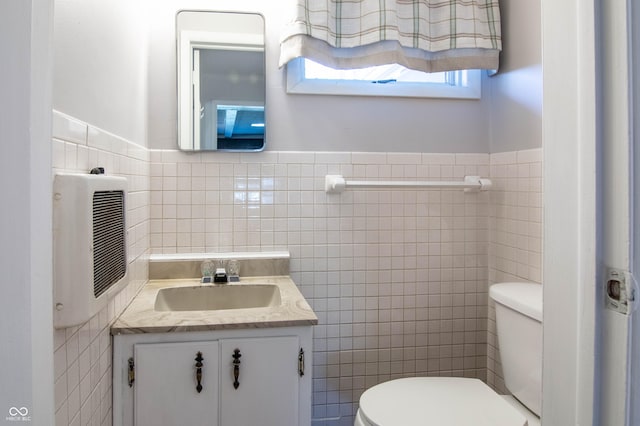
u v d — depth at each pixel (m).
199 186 1.67
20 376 0.54
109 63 1.12
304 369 1.23
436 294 1.83
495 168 1.80
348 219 1.77
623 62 0.42
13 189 0.55
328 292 1.76
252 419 1.21
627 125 0.41
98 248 0.86
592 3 0.44
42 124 0.58
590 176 0.44
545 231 0.52
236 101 1.68
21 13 0.56
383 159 1.79
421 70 1.69
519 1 1.63
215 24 1.68
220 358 1.19
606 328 0.43
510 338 1.36
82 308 0.79
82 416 0.92
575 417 0.47
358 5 1.64
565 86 0.48
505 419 1.13
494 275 1.80
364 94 1.76
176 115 1.65
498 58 1.73
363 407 1.19
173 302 1.51
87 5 0.95
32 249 0.56
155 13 1.64
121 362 1.15
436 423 1.11
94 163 0.99
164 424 1.17
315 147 1.75
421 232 1.82
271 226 1.72
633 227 0.41
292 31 1.55
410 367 1.83
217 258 1.65
